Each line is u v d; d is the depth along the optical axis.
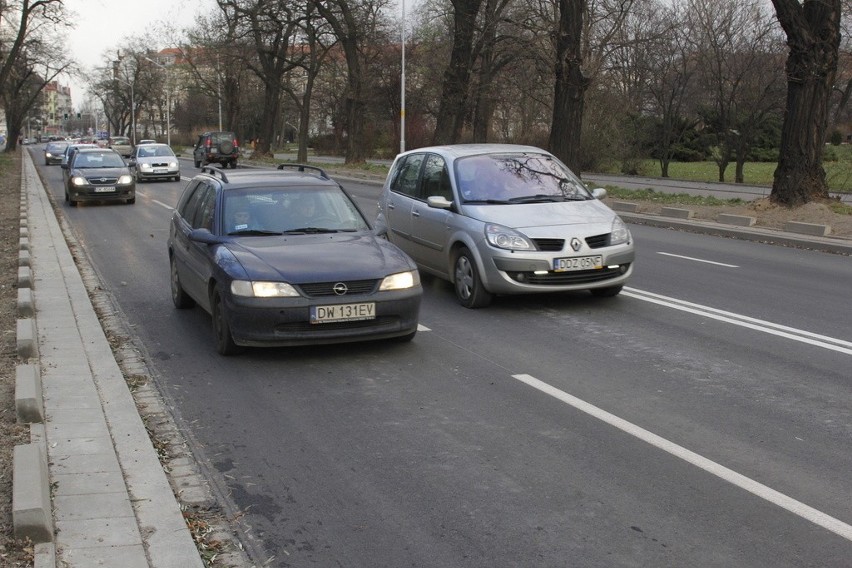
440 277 9.64
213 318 7.11
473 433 5.05
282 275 6.54
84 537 3.60
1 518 3.71
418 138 58.28
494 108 45.78
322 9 41.09
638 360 6.66
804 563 3.49
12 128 72.94
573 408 5.49
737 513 3.95
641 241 14.66
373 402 5.66
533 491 4.22
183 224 8.55
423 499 4.14
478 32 32.25
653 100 46.38
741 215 16.55
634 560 3.53
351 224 7.77
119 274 11.12
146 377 6.23
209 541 3.71
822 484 4.27
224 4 43.88
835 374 6.23
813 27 16.41
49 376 5.96
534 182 9.41
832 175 31.20
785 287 9.92
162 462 4.62
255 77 69.81
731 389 5.87
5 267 10.96
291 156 66.00
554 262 8.29
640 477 4.37
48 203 21.52
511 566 3.50
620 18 25.47
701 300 9.12
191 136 97.69
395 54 54.38
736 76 40.12
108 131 151.38
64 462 4.39
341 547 3.67
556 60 22.81
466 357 6.79
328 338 6.60
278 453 4.77
